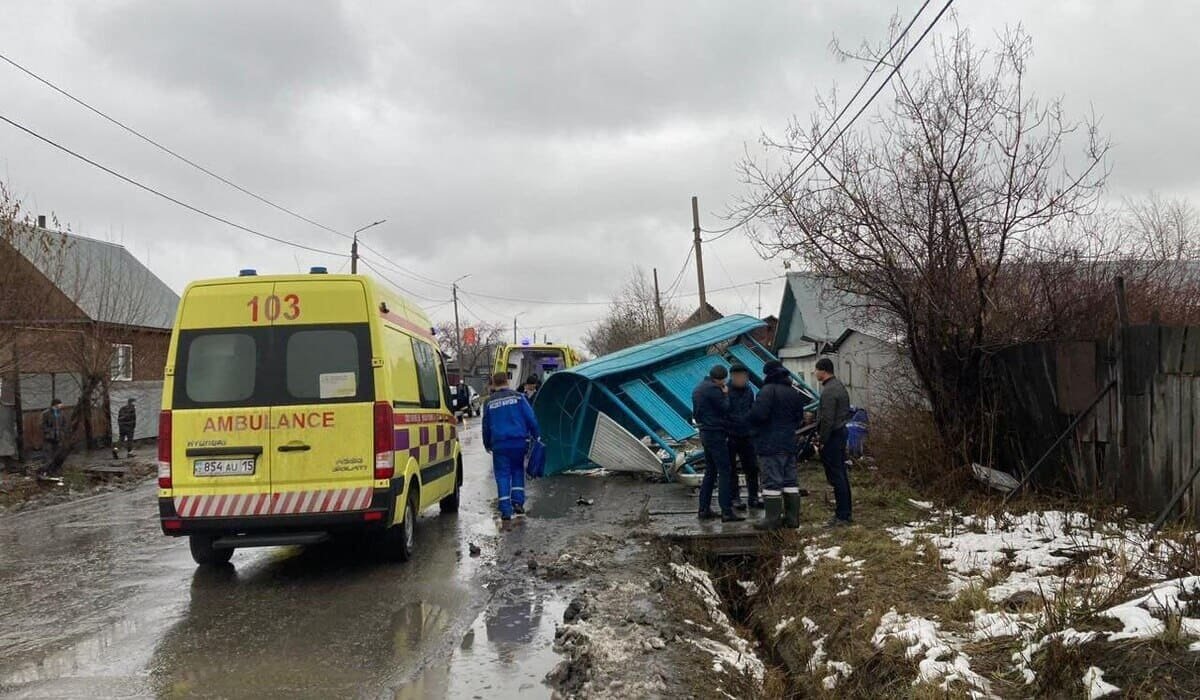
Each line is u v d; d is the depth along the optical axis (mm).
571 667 4766
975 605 5223
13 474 15695
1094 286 9305
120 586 7066
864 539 7461
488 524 9555
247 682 4684
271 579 7219
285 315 7203
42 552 8734
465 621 5836
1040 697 3891
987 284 8945
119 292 19016
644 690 4430
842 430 8359
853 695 4621
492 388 9992
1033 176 8594
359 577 7172
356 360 7168
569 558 7465
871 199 9164
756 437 8492
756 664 5379
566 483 12828
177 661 5055
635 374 13508
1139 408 7172
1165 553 5637
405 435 7715
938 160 8656
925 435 10008
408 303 9195
